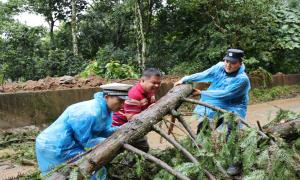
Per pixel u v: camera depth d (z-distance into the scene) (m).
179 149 3.84
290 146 4.43
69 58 15.05
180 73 12.89
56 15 18.09
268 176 3.53
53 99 7.75
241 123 4.24
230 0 12.62
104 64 12.47
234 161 4.08
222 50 12.43
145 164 4.34
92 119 3.74
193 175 3.90
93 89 8.47
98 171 3.75
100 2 17.80
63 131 3.81
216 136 4.23
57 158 3.83
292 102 11.61
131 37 16.97
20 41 15.86
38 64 14.93
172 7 14.24
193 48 13.92
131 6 13.55
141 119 4.01
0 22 15.69
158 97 9.72
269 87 13.08
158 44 14.76
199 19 13.98
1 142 6.52
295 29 13.99
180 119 4.34
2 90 7.80
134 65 13.45
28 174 4.78
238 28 12.45
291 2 14.63
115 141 3.74
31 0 17.41
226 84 4.82
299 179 4.02
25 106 7.34
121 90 3.79
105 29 17.97
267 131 4.12
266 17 12.95
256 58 13.35
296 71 15.30
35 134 7.14
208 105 4.35
